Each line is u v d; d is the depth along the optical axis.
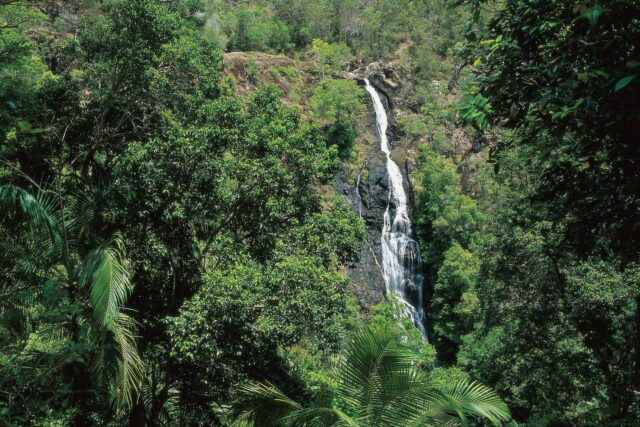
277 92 13.50
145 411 12.58
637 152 4.07
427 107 56.66
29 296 7.59
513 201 15.38
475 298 34.47
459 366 27.89
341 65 64.38
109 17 12.74
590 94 3.89
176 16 13.41
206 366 10.60
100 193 10.79
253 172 11.74
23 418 4.64
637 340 5.12
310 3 71.62
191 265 12.55
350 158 47.72
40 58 19.92
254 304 10.69
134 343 9.25
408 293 42.59
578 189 4.85
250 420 8.80
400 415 6.58
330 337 10.34
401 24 69.50
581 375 14.59
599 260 12.53
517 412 19.19
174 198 11.32
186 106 12.94
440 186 44.34
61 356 5.16
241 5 68.88
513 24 4.50
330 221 12.11
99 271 8.65
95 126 12.91
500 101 4.58
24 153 11.06
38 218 8.15
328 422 6.73
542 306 14.85
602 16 3.71
